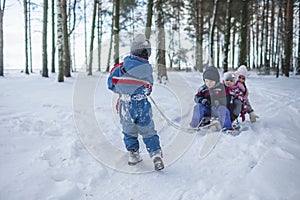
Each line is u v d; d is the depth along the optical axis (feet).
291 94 28.71
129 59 10.45
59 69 36.96
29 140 11.86
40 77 47.44
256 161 10.15
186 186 8.91
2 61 51.21
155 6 34.14
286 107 21.04
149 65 10.56
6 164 9.34
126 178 9.49
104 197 8.22
